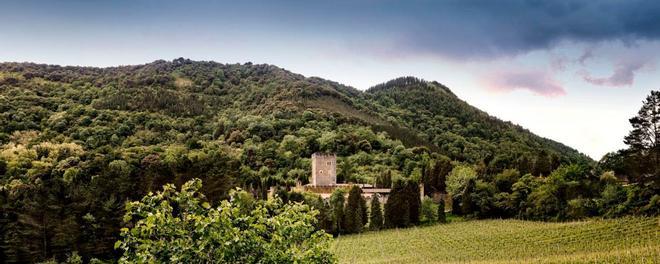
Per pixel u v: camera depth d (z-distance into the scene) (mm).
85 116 177750
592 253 61469
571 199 98625
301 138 183500
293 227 17641
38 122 169375
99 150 134500
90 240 69062
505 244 76438
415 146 188750
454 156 188625
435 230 98625
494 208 111188
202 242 15016
